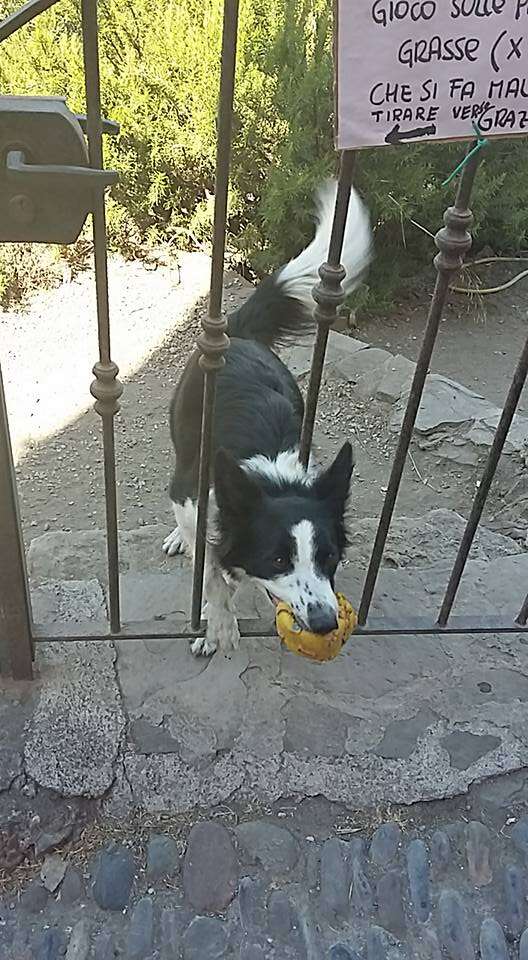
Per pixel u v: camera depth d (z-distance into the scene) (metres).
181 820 0.73
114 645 0.83
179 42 1.89
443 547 1.07
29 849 0.70
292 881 0.69
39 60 1.92
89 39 0.47
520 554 1.01
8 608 0.73
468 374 1.76
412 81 0.51
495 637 0.88
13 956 0.64
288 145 1.80
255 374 0.99
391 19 0.49
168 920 0.66
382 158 1.79
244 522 0.80
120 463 1.41
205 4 1.92
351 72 0.51
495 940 0.66
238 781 0.75
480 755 0.77
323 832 0.73
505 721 0.80
